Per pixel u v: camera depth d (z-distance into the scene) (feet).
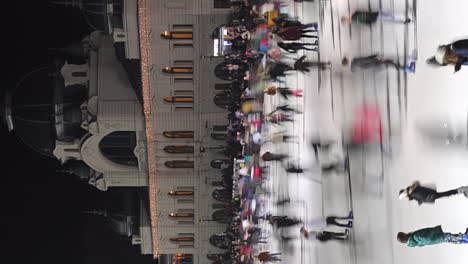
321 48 110.11
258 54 143.02
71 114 204.23
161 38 183.73
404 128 78.89
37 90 208.95
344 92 95.96
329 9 106.83
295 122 126.82
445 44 68.69
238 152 179.83
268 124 143.64
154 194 219.20
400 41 80.64
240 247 173.06
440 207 70.69
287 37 109.29
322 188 104.63
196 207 222.69
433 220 71.82
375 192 85.15
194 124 202.49
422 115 74.95
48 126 209.56
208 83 193.88
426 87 74.54
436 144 71.87
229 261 212.64
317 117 110.11
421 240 65.46
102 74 203.21
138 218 235.81
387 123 82.79
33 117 208.64
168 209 223.51
